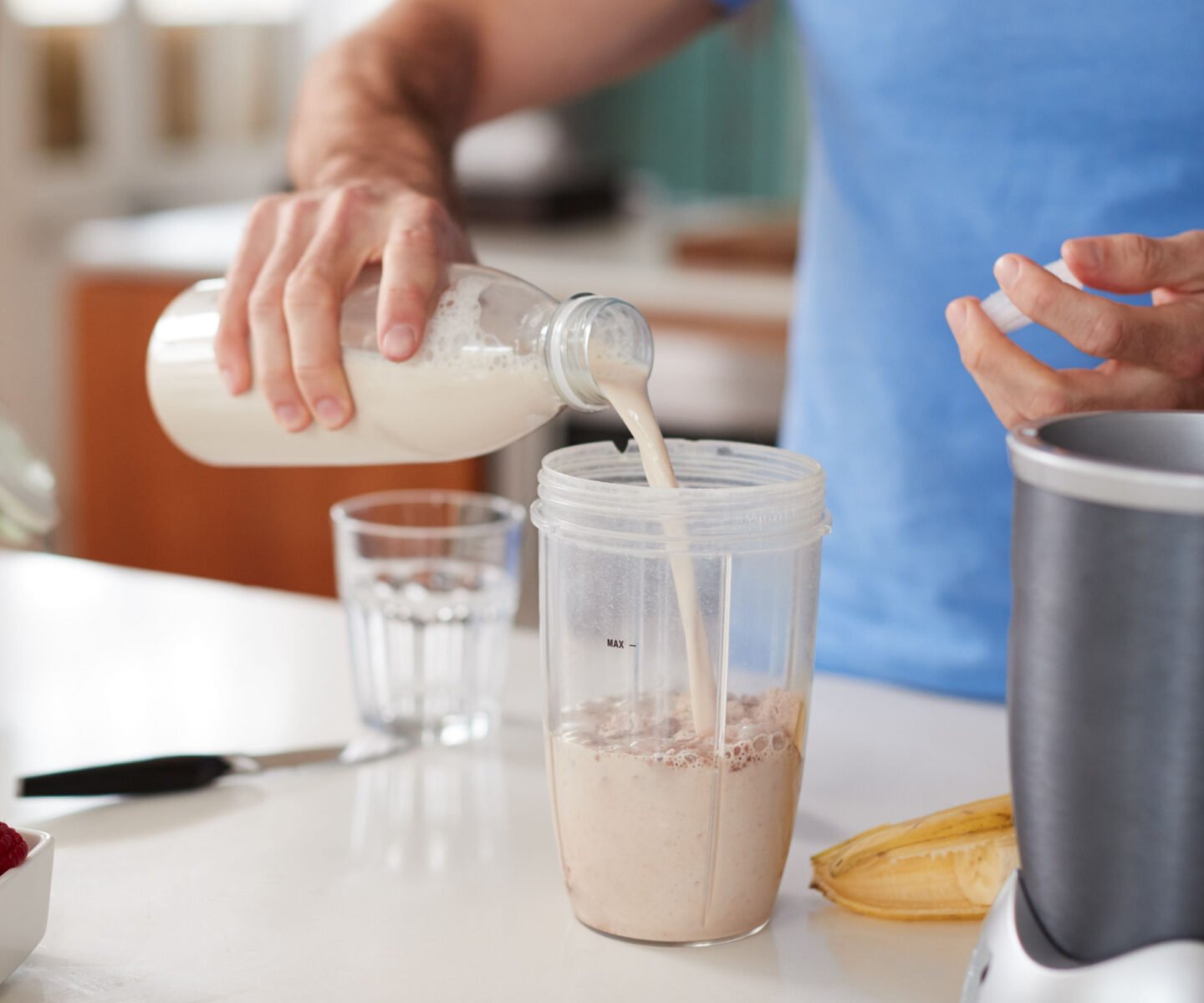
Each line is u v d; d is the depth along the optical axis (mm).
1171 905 446
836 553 1063
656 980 573
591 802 590
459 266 711
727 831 584
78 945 595
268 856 682
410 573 829
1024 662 463
